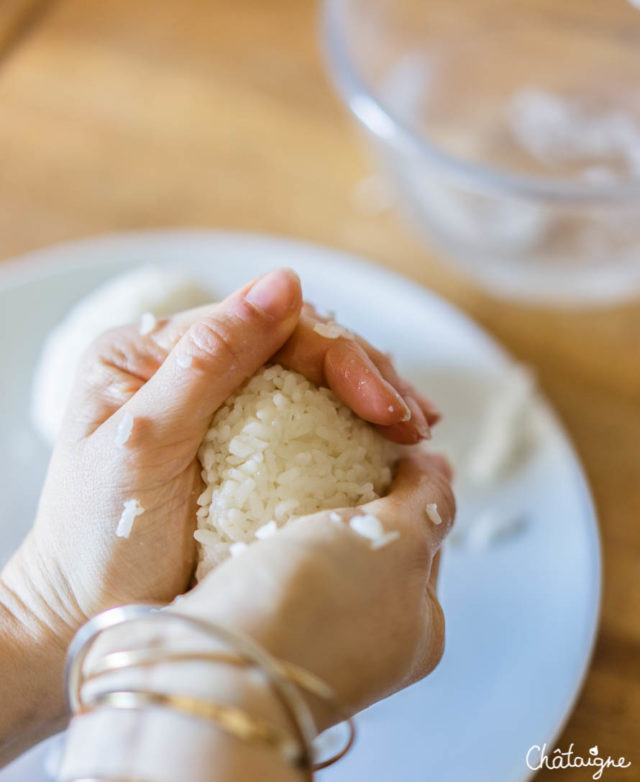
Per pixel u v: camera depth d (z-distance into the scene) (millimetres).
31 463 507
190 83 600
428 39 573
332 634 305
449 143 543
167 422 345
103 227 563
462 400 507
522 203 501
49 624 368
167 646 293
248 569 307
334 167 577
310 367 369
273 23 622
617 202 486
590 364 525
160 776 276
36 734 385
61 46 610
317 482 350
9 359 525
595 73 555
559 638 444
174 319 380
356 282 532
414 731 432
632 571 473
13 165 573
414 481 362
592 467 501
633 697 443
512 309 542
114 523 352
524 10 562
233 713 280
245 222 565
